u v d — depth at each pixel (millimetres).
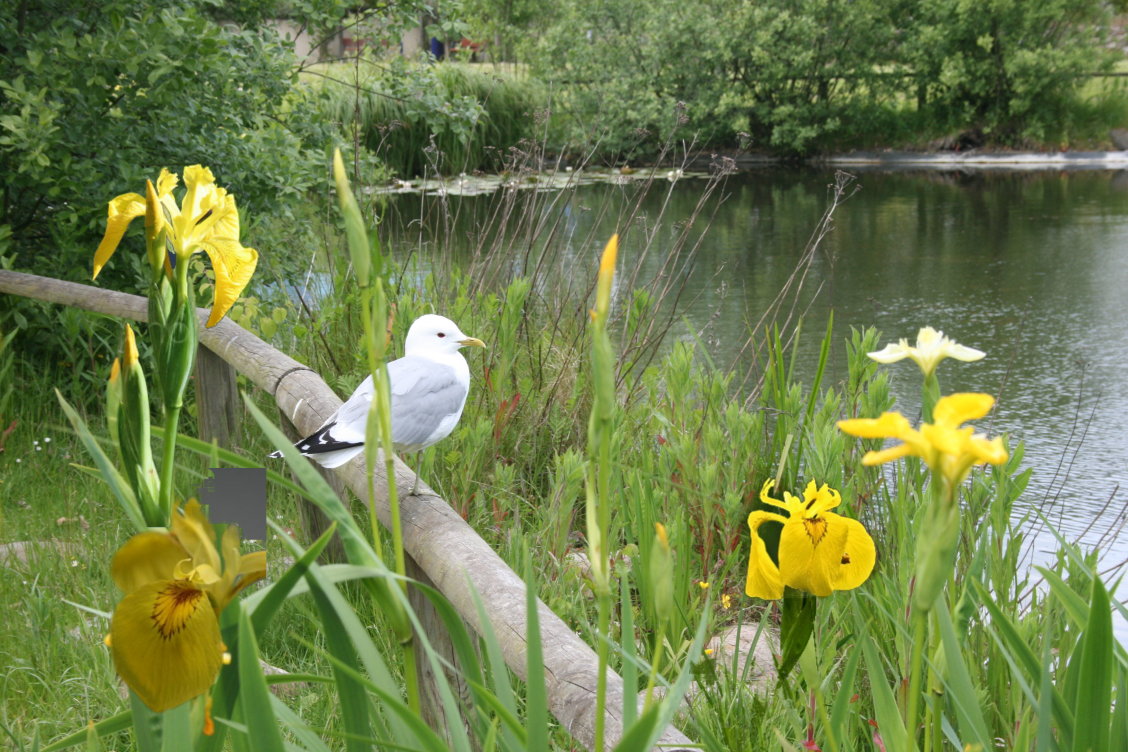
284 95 7141
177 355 1077
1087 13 26781
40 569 3686
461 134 7332
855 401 4285
